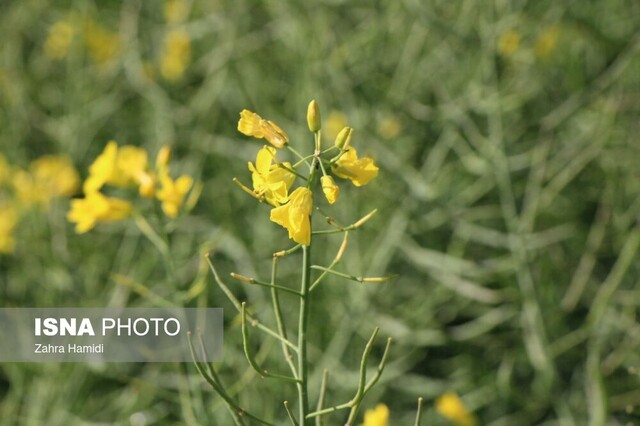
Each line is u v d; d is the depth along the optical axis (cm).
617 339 89
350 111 100
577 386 87
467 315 98
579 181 107
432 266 90
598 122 94
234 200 106
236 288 97
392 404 88
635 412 78
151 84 111
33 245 95
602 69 117
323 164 63
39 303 93
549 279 94
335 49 103
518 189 100
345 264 91
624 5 123
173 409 82
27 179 99
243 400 81
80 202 73
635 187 101
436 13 109
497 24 97
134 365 89
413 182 93
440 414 88
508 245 89
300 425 64
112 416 84
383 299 93
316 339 91
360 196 94
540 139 95
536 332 85
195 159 105
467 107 95
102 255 101
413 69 104
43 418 83
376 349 91
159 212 72
